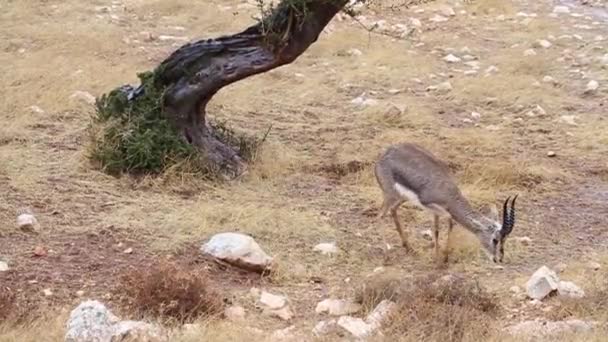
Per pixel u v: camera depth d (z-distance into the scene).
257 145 15.47
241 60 14.38
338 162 15.30
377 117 17.70
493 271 11.91
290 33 14.12
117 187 13.84
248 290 11.07
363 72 20.56
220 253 11.62
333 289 11.22
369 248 12.48
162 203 13.35
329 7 14.08
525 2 27.67
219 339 9.30
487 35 24.31
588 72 21.09
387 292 10.70
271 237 12.56
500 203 14.15
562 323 9.94
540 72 21.11
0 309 9.76
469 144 16.55
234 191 13.98
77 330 9.22
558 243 12.95
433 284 10.67
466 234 12.73
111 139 14.48
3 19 22.97
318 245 12.33
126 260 11.64
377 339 9.38
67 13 24.08
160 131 14.49
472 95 19.38
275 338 9.42
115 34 22.31
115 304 10.33
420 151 12.38
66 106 17.11
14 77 18.27
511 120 18.14
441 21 25.28
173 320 9.95
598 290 11.02
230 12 24.83
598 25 25.30
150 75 14.80
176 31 23.41
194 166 14.30
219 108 17.80
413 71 20.88
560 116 18.33
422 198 11.98
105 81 18.80
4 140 15.34
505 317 10.41
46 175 14.01
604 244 12.97
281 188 14.30
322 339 9.38
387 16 25.30
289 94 18.98
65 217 12.71
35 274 11.10
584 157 16.28
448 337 9.48
